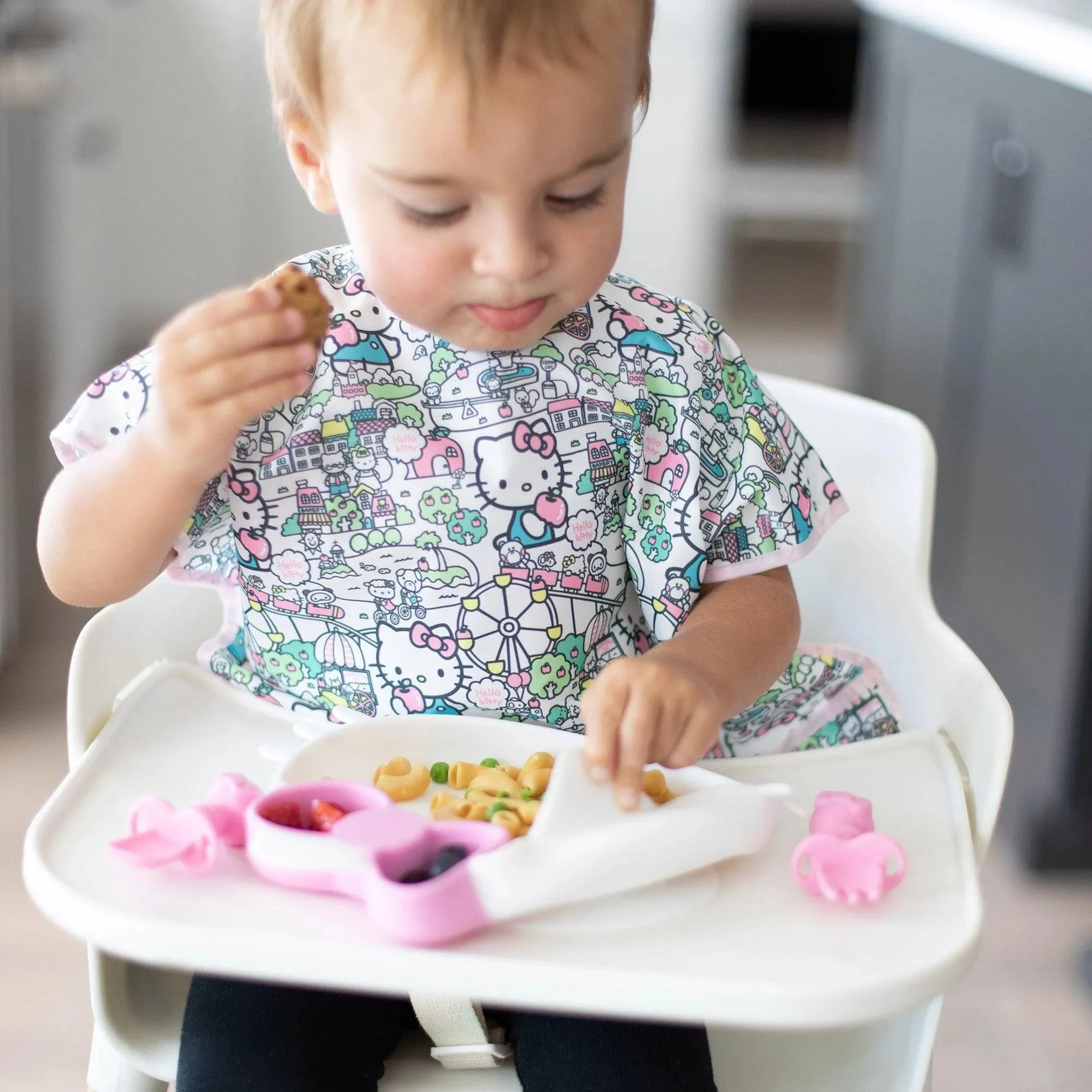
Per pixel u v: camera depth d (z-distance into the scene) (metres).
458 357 0.86
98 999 0.80
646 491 0.90
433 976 0.60
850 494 1.02
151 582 0.88
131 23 2.66
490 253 0.73
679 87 3.12
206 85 2.94
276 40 0.78
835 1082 0.80
